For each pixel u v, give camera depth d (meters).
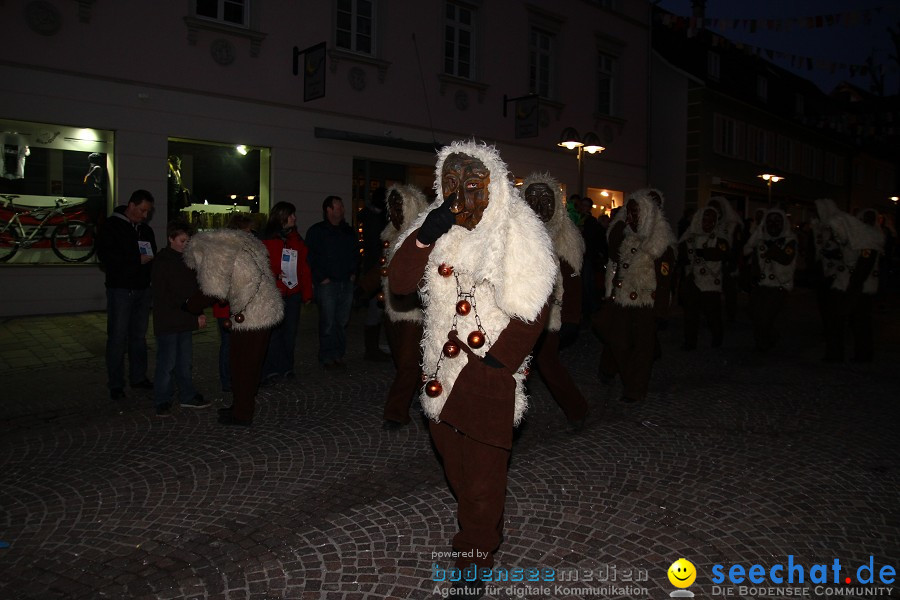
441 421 2.73
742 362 8.20
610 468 4.49
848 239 7.99
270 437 5.08
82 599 2.92
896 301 16.47
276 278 6.60
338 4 13.36
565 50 17.88
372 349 7.86
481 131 15.91
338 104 13.32
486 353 2.65
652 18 20.78
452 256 2.67
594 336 9.73
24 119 9.95
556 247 5.11
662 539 3.50
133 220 6.07
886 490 4.15
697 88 21.84
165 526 3.61
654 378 7.22
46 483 4.19
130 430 5.23
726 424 5.51
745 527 3.64
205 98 11.61
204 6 11.61
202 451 4.77
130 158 10.91
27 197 10.21
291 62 12.61
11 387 6.48
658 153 22.69
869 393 6.62
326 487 4.14
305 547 3.39
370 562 3.24
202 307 5.14
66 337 8.87
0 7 9.62
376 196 8.27
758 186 25.67
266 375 6.68
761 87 27.02
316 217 13.17
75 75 10.30
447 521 3.69
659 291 5.87
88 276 10.82
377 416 5.63
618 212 6.38
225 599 2.93
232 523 3.65
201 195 12.56
